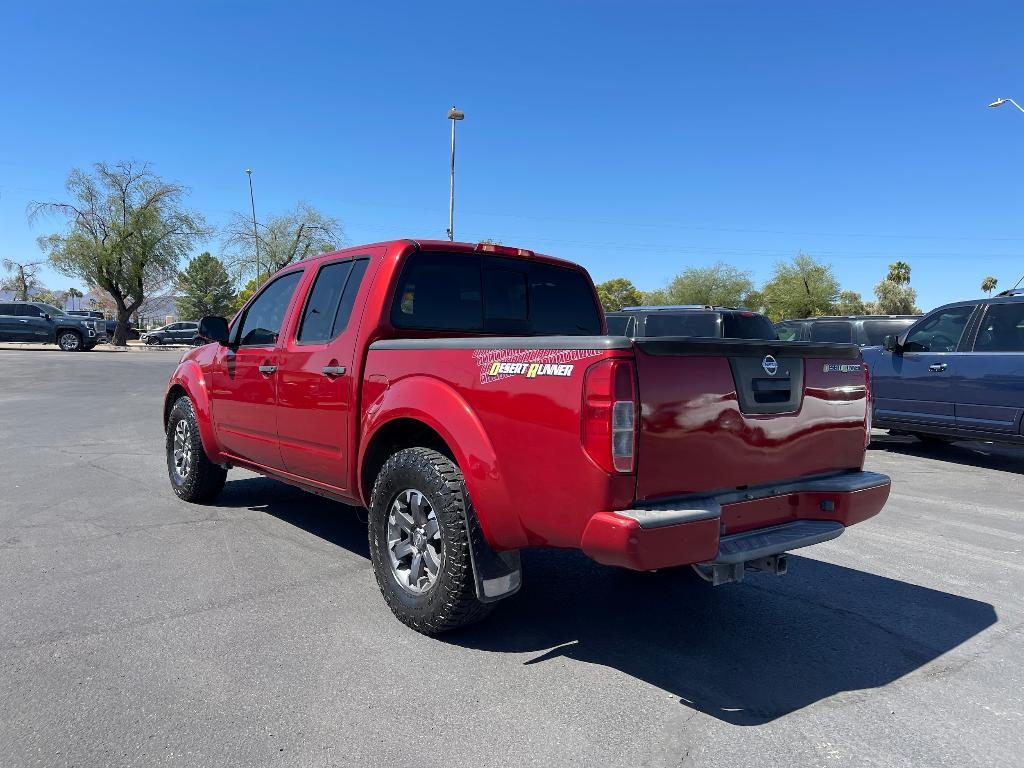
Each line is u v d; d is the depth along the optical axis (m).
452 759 2.58
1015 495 7.28
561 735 2.76
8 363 24.28
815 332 13.20
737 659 3.46
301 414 4.59
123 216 43.81
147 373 21.27
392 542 3.81
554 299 5.04
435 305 4.36
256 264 49.16
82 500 6.26
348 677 3.18
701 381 3.08
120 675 3.14
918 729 2.85
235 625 3.70
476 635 3.68
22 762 2.50
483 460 3.27
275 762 2.54
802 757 2.63
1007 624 3.94
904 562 5.02
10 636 3.51
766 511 3.43
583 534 2.91
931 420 8.97
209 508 6.09
